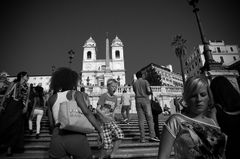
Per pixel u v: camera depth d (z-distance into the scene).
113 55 80.00
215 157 1.63
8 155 4.36
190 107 1.87
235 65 26.11
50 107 2.51
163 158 1.65
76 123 2.21
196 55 64.44
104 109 4.35
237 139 1.93
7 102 4.62
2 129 4.30
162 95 23.50
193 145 1.63
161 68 75.88
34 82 67.62
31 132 6.26
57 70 2.69
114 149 4.10
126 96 9.91
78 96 2.41
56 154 2.17
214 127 1.75
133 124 8.60
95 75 73.38
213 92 2.25
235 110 2.05
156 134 6.57
